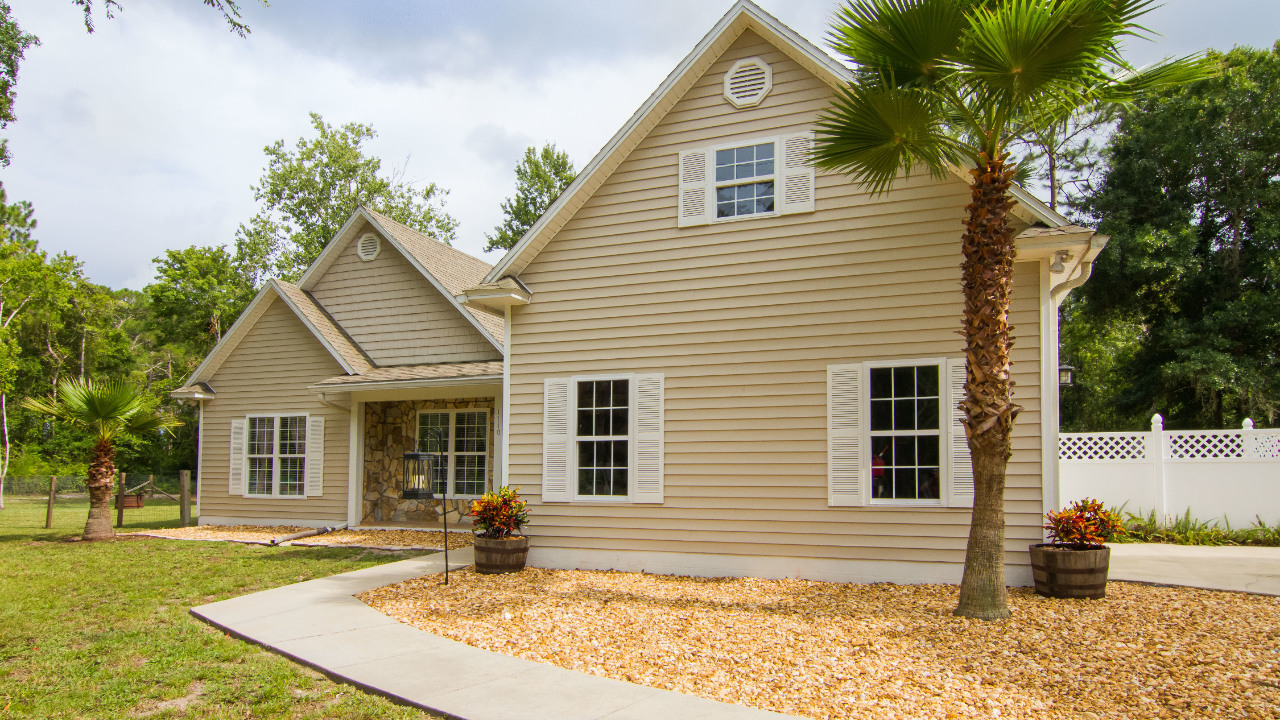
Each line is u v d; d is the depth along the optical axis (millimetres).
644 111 10219
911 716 4641
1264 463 12258
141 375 41469
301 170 31469
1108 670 5418
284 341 15961
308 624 7172
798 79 9836
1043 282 8555
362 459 15250
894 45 6930
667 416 10039
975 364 6957
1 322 33781
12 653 6301
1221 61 20797
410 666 5766
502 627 7027
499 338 14523
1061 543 8109
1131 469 12844
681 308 10117
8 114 12805
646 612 7543
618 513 10164
